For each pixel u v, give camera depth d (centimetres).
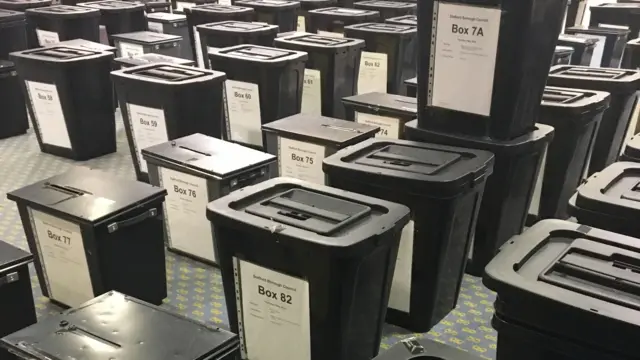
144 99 263
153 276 197
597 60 427
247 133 303
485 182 200
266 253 147
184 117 260
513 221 218
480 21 182
